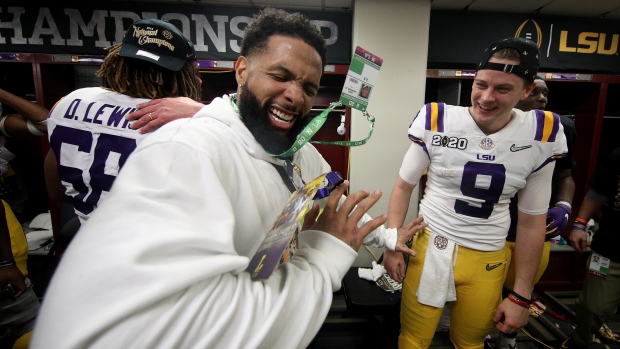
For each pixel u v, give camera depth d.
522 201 0.97
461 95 2.48
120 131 0.60
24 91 2.24
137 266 0.25
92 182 0.62
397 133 2.09
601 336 1.77
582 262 2.25
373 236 0.80
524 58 0.79
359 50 0.61
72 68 2.21
